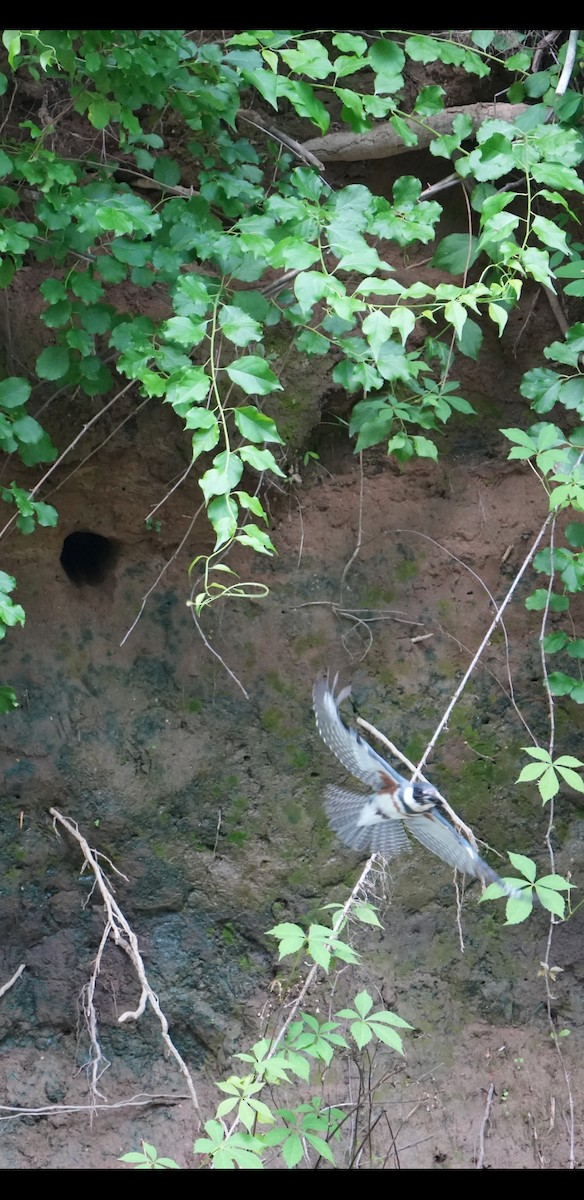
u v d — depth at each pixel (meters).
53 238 4.05
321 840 4.98
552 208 4.79
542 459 3.72
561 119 4.29
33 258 4.64
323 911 4.95
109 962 4.91
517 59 4.52
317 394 4.84
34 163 3.73
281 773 4.98
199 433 3.25
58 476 4.76
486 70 4.35
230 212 4.10
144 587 4.98
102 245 4.08
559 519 4.95
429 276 4.86
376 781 2.95
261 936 4.96
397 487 5.04
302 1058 3.45
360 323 4.78
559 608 4.41
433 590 5.02
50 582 4.90
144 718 4.95
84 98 3.82
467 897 5.00
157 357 3.71
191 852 4.96
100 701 4.91
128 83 3.81
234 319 3.54
